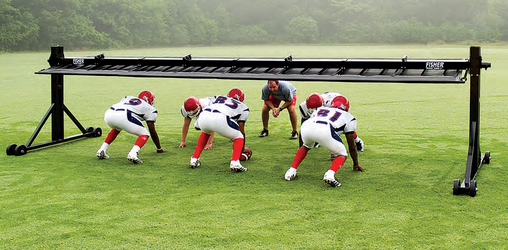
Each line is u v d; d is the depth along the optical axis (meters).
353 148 5.53
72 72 6.49
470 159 4.95
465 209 4.38
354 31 71.12
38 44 46.75
